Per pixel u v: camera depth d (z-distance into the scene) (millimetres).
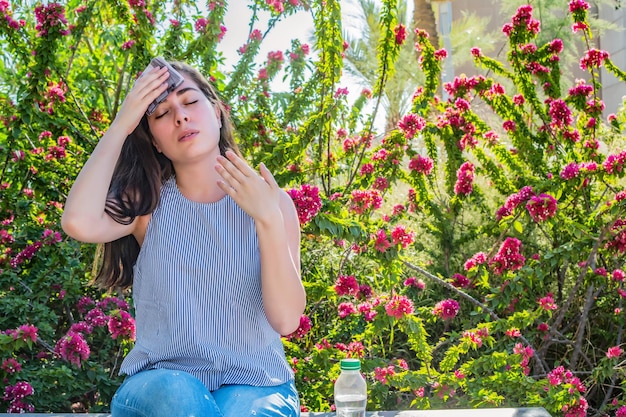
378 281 4340
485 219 5172
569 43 11680
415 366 4246
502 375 3475
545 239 4797
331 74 4219
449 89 5398
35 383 3570
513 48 5285
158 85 2068
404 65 10477
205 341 2070
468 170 4906
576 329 4402
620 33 14914
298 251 2225
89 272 4152
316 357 3598
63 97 4590
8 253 4234
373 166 4504
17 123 4344
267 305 2033
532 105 5281
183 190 2178
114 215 2102
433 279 4219
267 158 4266
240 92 5141
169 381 1828
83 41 5930
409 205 4965
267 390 2037
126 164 2160
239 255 2100
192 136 2082
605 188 4867
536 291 4453
